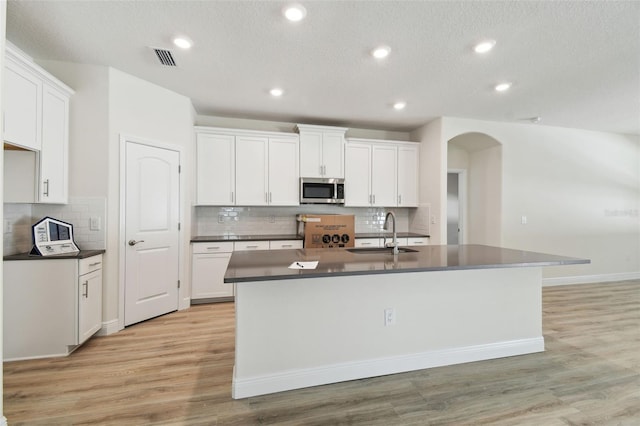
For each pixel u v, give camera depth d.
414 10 2.04
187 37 2.39
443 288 2.34
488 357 2.44
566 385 2.08
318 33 2.32
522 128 4.70
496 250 2.72
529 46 2.48
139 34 2.36
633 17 2.09
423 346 2.30
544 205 4.83
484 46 2.47
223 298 3.92
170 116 3.45
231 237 4.17
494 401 1.90
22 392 1.97
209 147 4.04
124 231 3.03
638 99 3.64
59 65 2.79
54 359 2.40
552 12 2.05
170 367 2.29
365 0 1.95
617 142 5.21
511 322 2.52
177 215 3.56
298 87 3.33
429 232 4.57
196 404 1.87
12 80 2.15
